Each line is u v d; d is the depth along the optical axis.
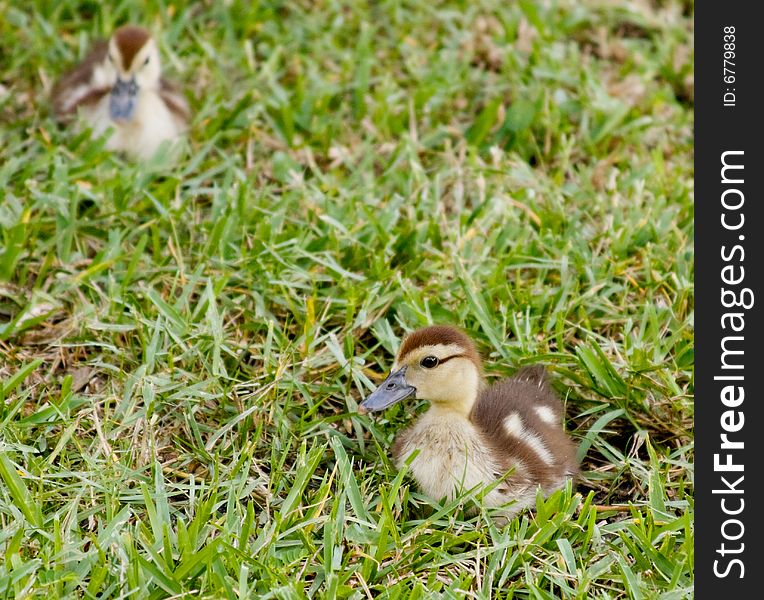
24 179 12.78
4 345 11.02
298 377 10.60
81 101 14.13
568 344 11.46
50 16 16.23
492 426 9.71
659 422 10.50
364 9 16.92
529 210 12.94
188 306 11.26
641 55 16.25
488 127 14.38
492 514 9.33
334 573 8.47
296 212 12.97
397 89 15.26
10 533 8.62
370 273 11.91
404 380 9.45
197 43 15.89
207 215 13.06
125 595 7.96
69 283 11.55
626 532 9.34
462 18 16.69
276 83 15.26
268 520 9.02
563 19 16.78
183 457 9.81
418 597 8.35
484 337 11.12
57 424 9.96
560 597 8.79
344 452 9.50
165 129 13.97
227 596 8.12
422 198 13.02
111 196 12.77
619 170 14.05
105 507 9.05
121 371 10.56
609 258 12.32
